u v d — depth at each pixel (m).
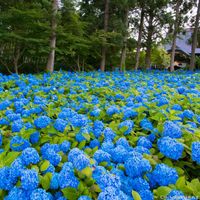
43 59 13.31
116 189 1.23
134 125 2.32
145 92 4.27
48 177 1.40
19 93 4.29
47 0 10.26
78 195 1.29
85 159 1.42
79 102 3.67
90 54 14.23
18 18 9.73
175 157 1.65
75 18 11.98
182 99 3.46
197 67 19.70
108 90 4.56
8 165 1.54
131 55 19.55
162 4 16.14
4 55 11.44
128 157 1.60
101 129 2.21
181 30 17.48
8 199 1.26
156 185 1.49
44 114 2.78
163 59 29.47
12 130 2.21
